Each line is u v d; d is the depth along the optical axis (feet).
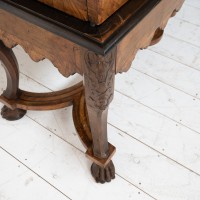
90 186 2.69
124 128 3.10
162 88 3.48
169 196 2.64
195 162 2.86
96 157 2.49
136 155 2.90
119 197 2.63
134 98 3.37
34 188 2.69
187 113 3.24
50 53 1.81
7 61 2.48
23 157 2.89
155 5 1.63
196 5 4.62
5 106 3.13
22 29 1.79
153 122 3.15
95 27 1.40
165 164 2.84
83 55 1.57
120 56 1.70
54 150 2.93
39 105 2.89
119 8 1.49
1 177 2.76
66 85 3.55
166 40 4.09
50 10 1.49
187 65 3.76
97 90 1.73
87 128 2.68
